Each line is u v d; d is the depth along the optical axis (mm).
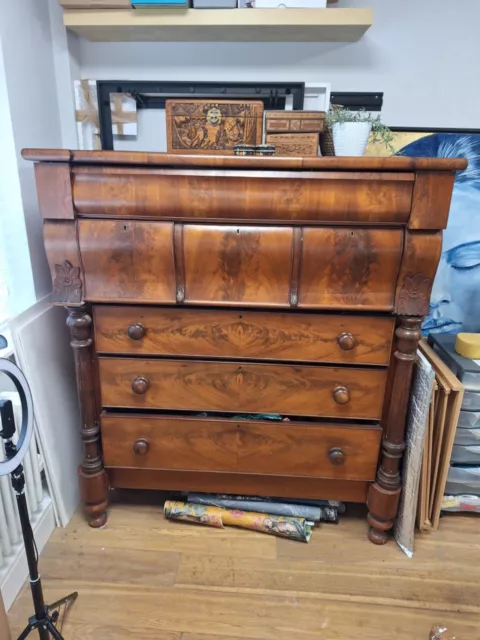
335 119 1423
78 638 1207
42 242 1528
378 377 1375
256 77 1729
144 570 1410
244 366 1387
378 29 1657
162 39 1661
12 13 1330
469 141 1735
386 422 1427
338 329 1333
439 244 1203
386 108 1740
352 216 1202
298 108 1714
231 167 1179
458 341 1636
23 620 1248
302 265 1247
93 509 1531
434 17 1637
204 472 1523
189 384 1415
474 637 1236
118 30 1553
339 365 1380
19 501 992
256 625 1255
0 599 1010
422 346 1748
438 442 1523
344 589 1367
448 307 1862
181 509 1576
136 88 1719
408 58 1685
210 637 1219
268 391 1410
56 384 1541
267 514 1573
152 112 1759
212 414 1492
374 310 1289
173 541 1522
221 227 1231
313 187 1184
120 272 1277
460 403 1464
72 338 1377
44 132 1553
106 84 1706
